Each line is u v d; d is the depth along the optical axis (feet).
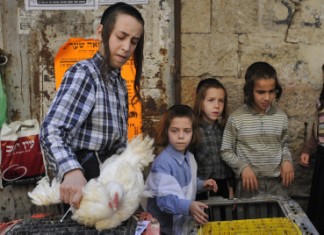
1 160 9.16
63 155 4.95
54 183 5.33
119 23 5.65
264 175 8.77
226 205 7.78
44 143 5.04
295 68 9.77
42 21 9.68
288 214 7.01
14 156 9.21
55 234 4.92
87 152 5.69
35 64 9.80
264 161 8.73
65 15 9.66
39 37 9.72
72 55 9.77
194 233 6.46
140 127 9.89
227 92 9.78
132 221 5.35
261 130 8.73
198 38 9.62
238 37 9.65
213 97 8.73
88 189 4.82
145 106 9.87
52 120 5.15
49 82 9.85
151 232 5.29
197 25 9.59
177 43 9.60
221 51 9.67
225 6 9.55
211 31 9.61
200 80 9.73
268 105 8.63
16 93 9.88
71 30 9.70
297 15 9.62
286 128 9.00
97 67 5.71
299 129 9.94
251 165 8.75
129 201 5.03
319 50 9.72
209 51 9.66
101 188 4.82
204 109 8.82
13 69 9.81
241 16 9.59
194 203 6.78
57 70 9.80
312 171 10.07
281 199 7.68
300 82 9.80
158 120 9.89
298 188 10.12
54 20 9.67
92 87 5.54
